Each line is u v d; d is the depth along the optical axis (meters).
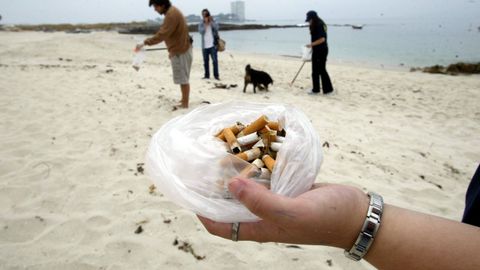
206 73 9.35
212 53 9.16
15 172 3.31
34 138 4.19
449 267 0.74
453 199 3.23
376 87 8.86
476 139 4.88
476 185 0.85
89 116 5.12
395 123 5.55
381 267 0.85
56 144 4.02
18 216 2.65
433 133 5.10
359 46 24.83
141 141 4.21
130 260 2.25
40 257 2.25
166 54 16.80
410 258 0.79
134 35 41.62
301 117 1.31
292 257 2.34
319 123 5.37
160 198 2.94
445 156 4.25
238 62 14.48
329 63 15.38
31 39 22.78
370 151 4.28
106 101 6.00
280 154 1.09
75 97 6.20
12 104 5.55
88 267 2.18
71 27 61.16
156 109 5.62
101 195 2.97
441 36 33.09
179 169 1.13
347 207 0.86
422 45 24.61
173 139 1.21
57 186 3.09
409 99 7.43
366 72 11.65
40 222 2.59
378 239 0.83
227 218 1.03
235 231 1.03
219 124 1.42
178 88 7.54
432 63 15.59
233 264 2.25
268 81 7.65
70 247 2.35
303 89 8.37
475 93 8.08
